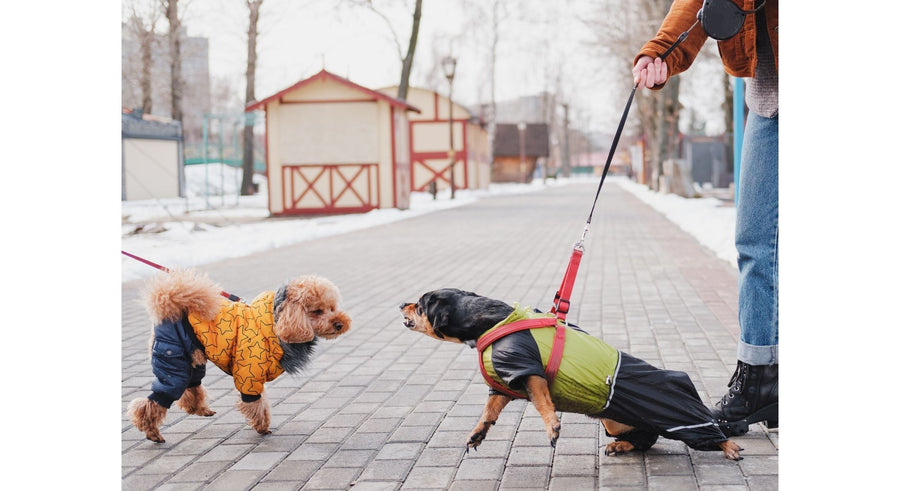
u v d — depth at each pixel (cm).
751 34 422
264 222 2397
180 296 443
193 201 3659
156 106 4584
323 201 2808
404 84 3588
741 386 436
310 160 2803
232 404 547
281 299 450
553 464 408
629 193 4547
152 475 411
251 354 452
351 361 660
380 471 408
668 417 387
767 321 428
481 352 390
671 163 3334
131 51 3497
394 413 511
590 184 7081
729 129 3934
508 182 7681
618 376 382
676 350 659
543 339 382
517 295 991
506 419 488
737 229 437
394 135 2789
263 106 2805
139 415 453
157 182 3694
